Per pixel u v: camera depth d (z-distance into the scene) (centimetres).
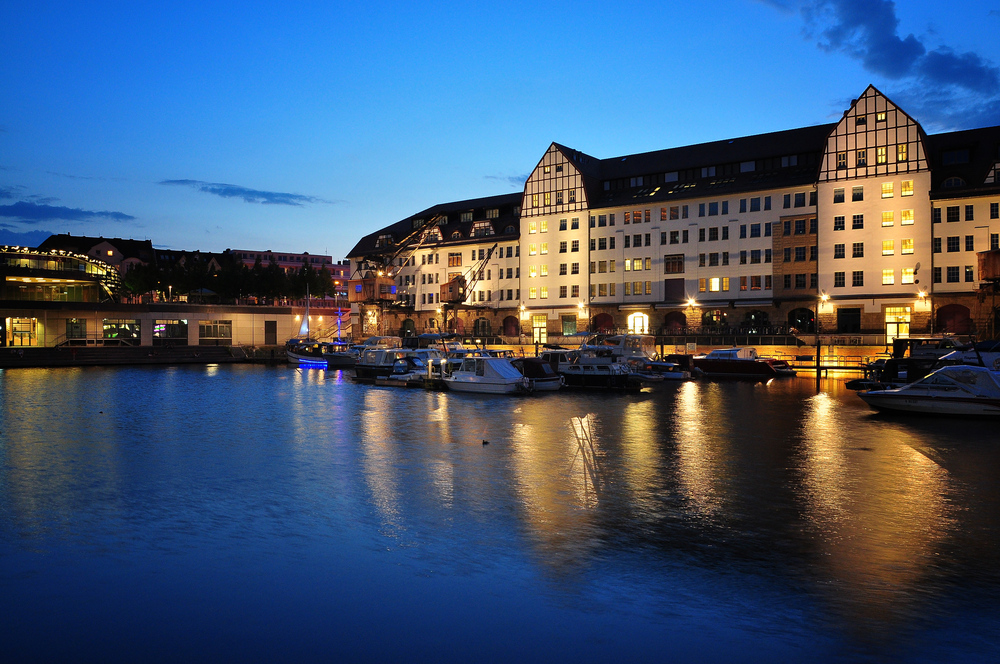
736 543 1262
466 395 4169
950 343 4494
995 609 970
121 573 1106
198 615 950
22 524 1384
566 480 1780
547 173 9494
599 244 9062
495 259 10012
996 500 1584
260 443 2378
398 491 1658
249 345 9188
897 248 7150
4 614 955
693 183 8588
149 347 8288
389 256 10800
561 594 1020
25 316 7906
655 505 1531
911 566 1145
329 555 1191
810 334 6875
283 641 876
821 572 1114
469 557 1180
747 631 901
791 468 1941
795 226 7725
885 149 7225
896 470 1914
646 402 3738
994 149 7069
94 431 2677
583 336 6769
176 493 1644
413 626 916
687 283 8381
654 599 1002
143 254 15638
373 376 5634
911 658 834
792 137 8206
